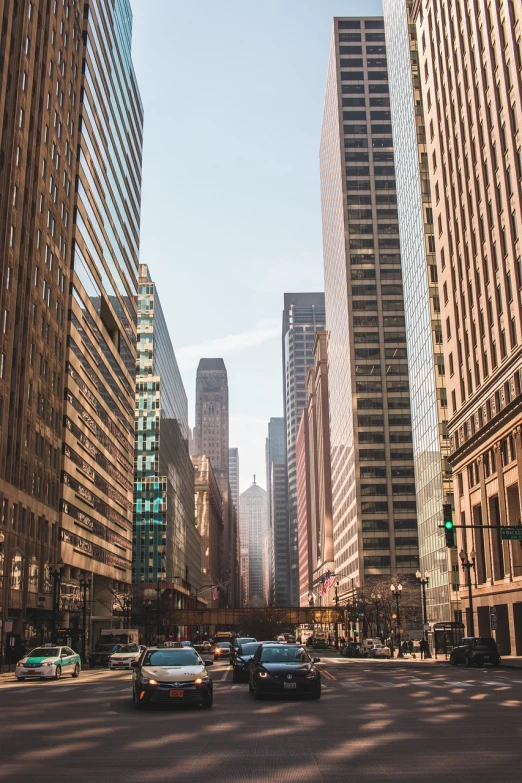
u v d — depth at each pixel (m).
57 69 82.81
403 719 18.50
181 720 18.48
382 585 113.69
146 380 164.38
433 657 71.81
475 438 71.94
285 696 24.83
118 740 15.10
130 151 132.88
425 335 104.06
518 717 18.80
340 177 167.50
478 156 73.12
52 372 79.31
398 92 127.50
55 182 81.75
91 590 96.25
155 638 129.62
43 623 70.88
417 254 109.81
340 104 170.62
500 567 68.88
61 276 84.12
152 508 158.38
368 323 156.50
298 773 11.52
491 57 69.12
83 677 43.50
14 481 65.31
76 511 88.19
